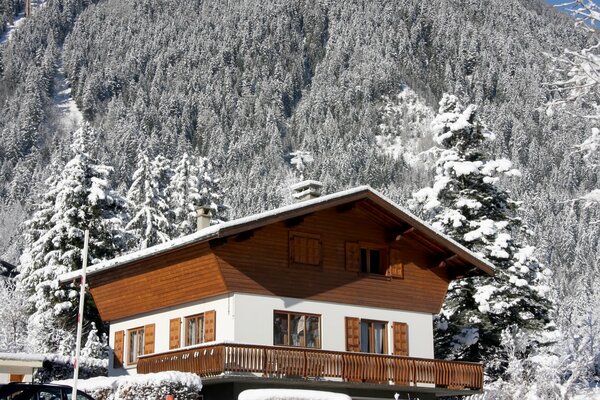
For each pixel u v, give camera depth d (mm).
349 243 32531
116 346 33969
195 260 29766
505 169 41750
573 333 39250
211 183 67938
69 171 48219
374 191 32156
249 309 29094
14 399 19906
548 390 31172
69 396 20391
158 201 63062
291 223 30875
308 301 30734
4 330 48062
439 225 41531
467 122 42438
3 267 68125
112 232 47844
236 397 27016
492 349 39906
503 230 41625
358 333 31875
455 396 37250
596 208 15711
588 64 15250
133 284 32938
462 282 40500
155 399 23328
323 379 28766
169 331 31438
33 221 50094
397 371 30984
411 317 33812
